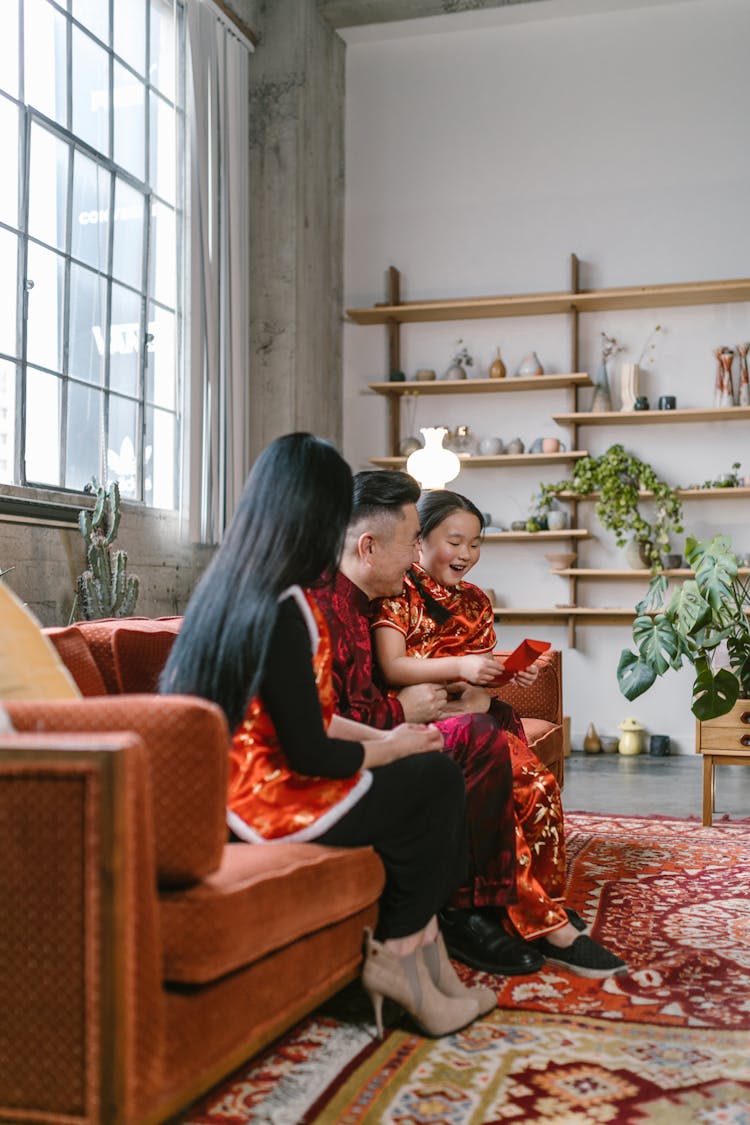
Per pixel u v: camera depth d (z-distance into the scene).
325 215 7.12
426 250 7.28
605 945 2.55
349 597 2.34
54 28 4.80
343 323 7.40
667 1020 2.04
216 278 6.04
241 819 1.77
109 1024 1.23
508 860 2.33
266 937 1.50
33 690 1.58
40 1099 1.25
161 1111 1.31
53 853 1.25
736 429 6.76
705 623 4.32
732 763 4.21
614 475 6.69
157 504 5.75
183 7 5.85
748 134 6.78
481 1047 1.89
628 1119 1.60
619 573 6.67
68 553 4.69
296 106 6.69
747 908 2.91
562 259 7.03
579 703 6.93
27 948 1.25
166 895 1.39
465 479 7.17
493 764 2.31
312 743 1.73
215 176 6.07
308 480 1.74
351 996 2.17
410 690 2.40
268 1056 1.83
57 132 4.80
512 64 7.17
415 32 7.30
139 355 5.50
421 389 7.11
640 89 6.96
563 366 7.05
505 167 7.16
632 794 5.18
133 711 1.40
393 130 7.37
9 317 4.50
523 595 7.06
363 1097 1.66
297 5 6.72
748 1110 1.63
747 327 6.76
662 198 6.89
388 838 1.88
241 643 1.67
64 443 4.87
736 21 6.82
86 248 5.05
